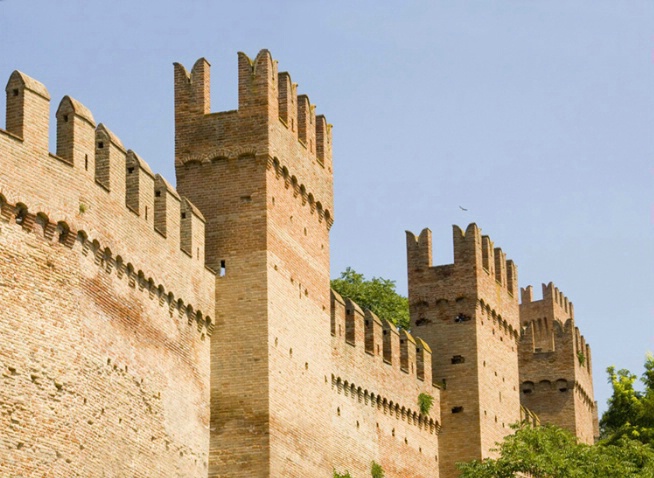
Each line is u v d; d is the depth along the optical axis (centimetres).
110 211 6075
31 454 5425
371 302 12538
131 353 6169
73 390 5697
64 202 5728
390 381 8706
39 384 5506
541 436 8419
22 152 5531
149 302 6375
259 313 6956
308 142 7606
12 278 5438
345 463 8044
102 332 5950
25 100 5566
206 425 6819
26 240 5528
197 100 7256
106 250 6019
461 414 9350
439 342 9519
